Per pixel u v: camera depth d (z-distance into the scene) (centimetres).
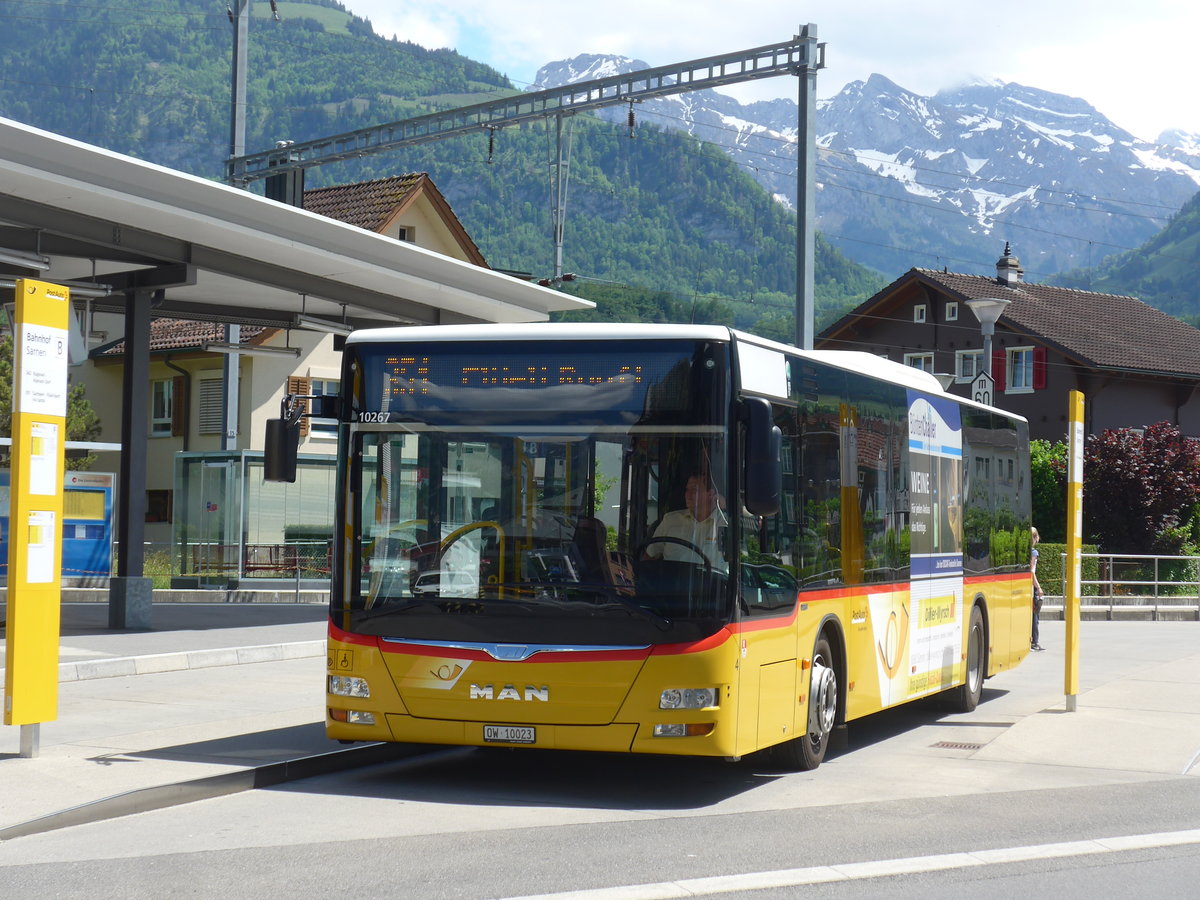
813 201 2392
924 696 1445
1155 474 4016
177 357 4238
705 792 1030
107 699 1393
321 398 1025
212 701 1385
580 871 763
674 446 961
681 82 2558
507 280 2378
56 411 1012
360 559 993
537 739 949
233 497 2988
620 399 971
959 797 1026
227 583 2975
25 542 997
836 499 1162
